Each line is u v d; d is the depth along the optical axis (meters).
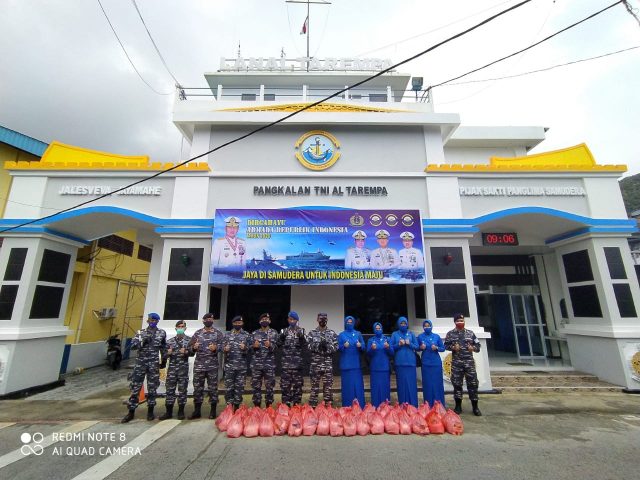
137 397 5.88
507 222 9.08
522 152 13.53
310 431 5.02
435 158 9.12
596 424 5.53
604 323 8.14
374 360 6.32
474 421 5.66
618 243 8.45
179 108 11.15
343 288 9.34
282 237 7.95
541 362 9.99
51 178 8.59
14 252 8.11
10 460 4.27
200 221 8.18
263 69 17.23
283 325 9.20
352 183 8.89
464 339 6.23
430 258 8.18
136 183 7.99
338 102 10.45
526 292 11.03
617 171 8.80
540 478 3.74
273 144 9.10
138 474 3.86
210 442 4.78
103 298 12.94
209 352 6.07
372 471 3.89
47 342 8.44
